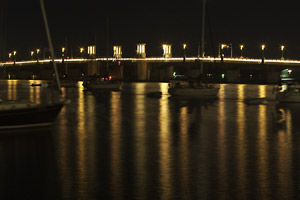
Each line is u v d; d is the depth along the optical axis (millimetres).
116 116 50531
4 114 34875
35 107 35938
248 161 26328
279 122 45906
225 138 34750
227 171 23938
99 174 23266
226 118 49406
